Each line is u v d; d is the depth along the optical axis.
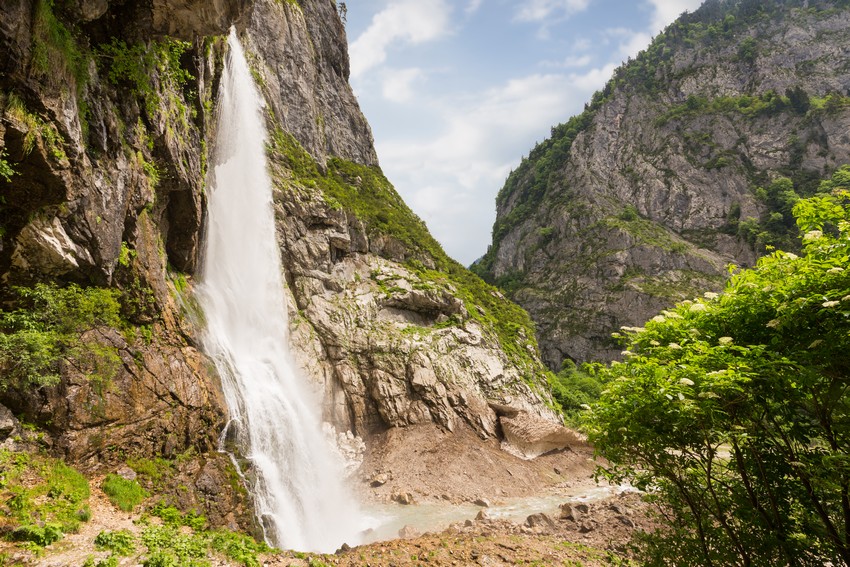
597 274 98.25
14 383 13.01
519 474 30.03
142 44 16.88
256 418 22.89
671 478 9.73
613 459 10.38
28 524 10.53
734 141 109.19
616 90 135.12
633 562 14.36
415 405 34.53
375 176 62.03
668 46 144.00
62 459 13.49
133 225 18.05
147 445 16.30
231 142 32.56
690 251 94.50
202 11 15.85
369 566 12.54
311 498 23.19
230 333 26.56
